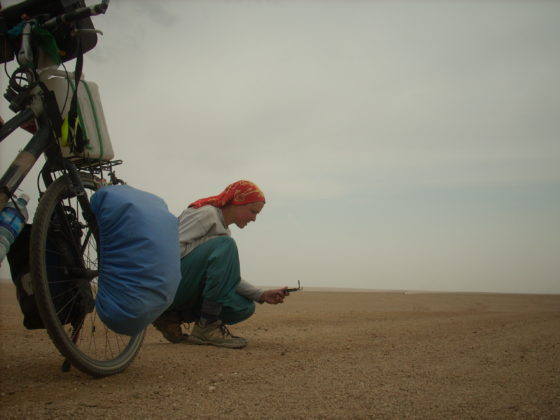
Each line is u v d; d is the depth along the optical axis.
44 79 2.84
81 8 2.70
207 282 4.00
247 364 3.29
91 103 2.94
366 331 5.28
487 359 3.55
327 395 2.48
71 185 2.80
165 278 2.60
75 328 2.87
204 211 4.07
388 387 2.66
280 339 4.62
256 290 4.27
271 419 2.10
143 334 3.19
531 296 16.53
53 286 2.80
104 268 2.63
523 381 2.86
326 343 4.34
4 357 3.24
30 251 2.55
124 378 2.79
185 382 2.72
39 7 2.85
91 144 2.87
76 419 2.02
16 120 2.64
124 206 2.60
